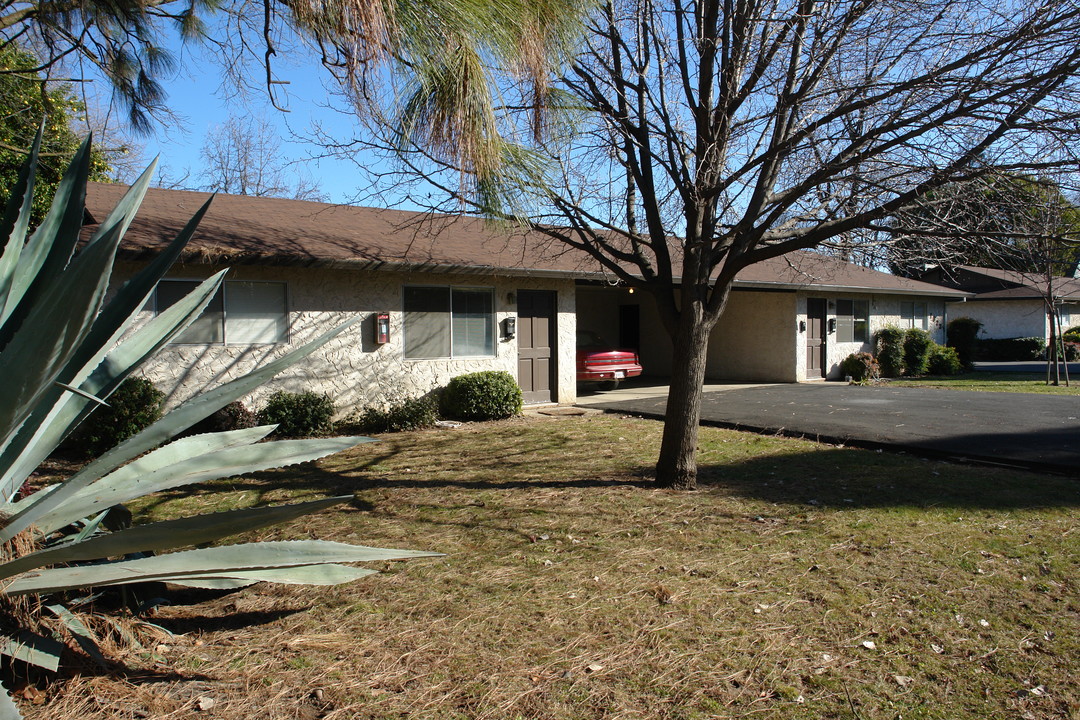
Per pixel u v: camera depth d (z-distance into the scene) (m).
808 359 17.19
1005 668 3.11
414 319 10.77
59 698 2.76
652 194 6.33
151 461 3.29
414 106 4.08
